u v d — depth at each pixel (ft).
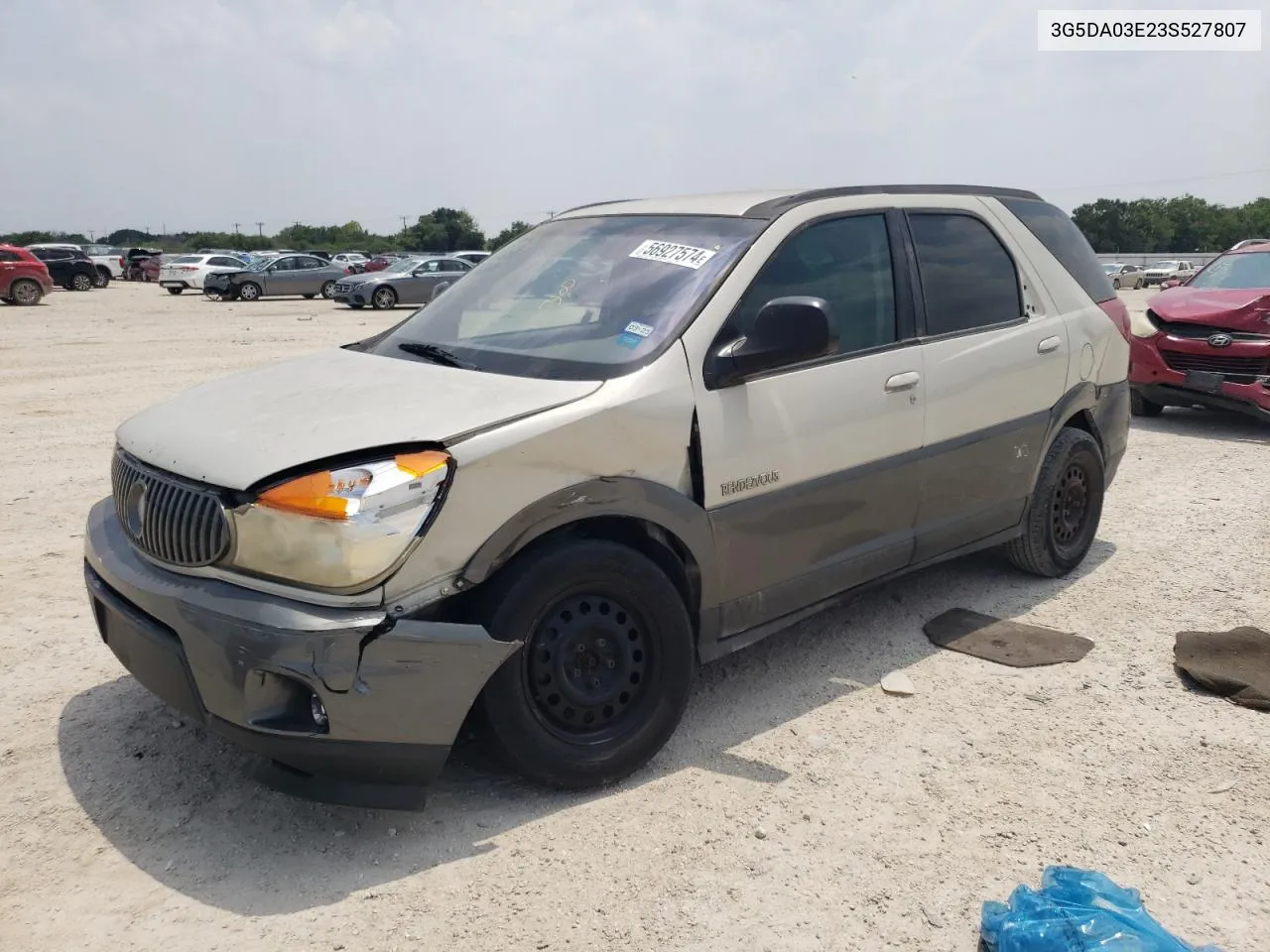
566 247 14.35
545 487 10.39
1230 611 16.39
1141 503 22.93
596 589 10.89
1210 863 10.02
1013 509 16.47
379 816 10.76
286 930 9.01
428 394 11.05
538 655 10.62
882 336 14.03
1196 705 13.26
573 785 10.98
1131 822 10.69
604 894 9.52
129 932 9.00
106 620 11.08
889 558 14.35
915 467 14.29
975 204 16.22
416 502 9.60
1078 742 12.34
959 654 14.90
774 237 12.98
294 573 9.38
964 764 11.85
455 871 9.86
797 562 13.04
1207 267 35.19
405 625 9.49
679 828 10.57
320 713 9.46
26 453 27.53
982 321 15.60
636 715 11.37
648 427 11.17
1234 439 30.30
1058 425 16.85
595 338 12.14
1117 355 18.40
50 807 10.88
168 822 10.65
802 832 10.50
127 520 10.85
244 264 121.80
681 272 12.68
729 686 13.93
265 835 10.44
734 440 11.98
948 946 8.87
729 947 8.85
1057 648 14.97
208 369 45.29
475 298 14.16
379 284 91.76
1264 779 11.49
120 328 67.97
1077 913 8.49
